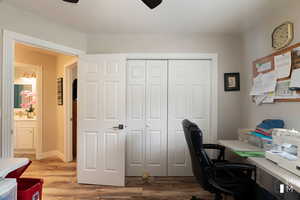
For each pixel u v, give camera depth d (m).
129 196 2.22
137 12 2.03
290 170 1.26
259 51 2.25
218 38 2.70
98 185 2.53
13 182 1.23
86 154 2.57
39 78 3.69
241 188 1.49
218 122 2.70
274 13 1.98
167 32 2.60
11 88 1.93
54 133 3.91
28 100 4.33
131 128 2.78
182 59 2.74
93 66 2.57
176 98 2.75
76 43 2.57
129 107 2.78
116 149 2.51
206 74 2.74
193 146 1.55
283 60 1.81
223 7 1.91
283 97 1.82
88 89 2.58
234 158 2.65
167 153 2.78
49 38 2.26
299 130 1.63
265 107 2.15
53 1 1.83
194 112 2.75
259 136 1.86
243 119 2.63
